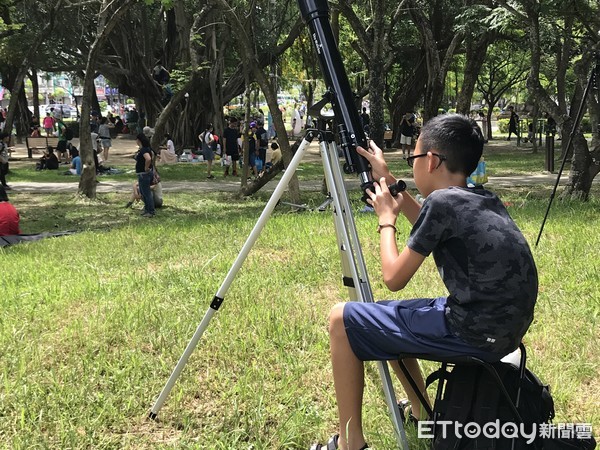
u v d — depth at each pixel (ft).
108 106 230.68
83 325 15.05
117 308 16.12
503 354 7.89
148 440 10.36
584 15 37.35
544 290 16.78
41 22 88.58
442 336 7.98
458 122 8.47
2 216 30.42
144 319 15.20
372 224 25.93
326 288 18.02
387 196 8.77
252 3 46.24
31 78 121.49
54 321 15.55
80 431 10.55
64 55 115.44
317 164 76.64
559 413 10.63
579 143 36.14
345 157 9.34
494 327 7.70
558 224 25.00
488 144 111.45
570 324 14.15
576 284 16.96
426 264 19.71
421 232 7.97
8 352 13.58
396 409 8.71
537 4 35.50
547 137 61.05
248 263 20.76
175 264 21.77
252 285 17.94
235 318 15.14
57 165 72.18
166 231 28.99
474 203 7.99
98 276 20.17
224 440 10.08
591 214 28.19
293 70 106.22
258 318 15.01
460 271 7.89
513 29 52.01
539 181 53.26
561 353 12.80
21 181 60.95
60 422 10.63
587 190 36.65
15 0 58.23
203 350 13.51
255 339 13.89
